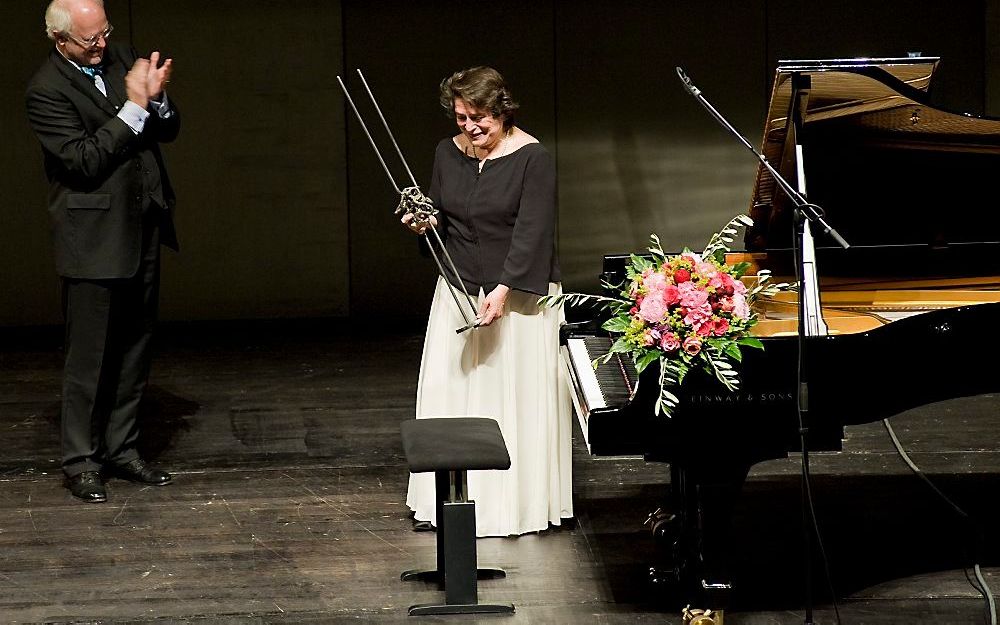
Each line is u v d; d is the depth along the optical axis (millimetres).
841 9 33188
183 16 32125
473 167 15273
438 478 13984
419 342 29922
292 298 33344
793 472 18312
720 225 34188
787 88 13617
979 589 13805
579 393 13312
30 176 31984
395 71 32875
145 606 13641
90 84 16891
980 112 33438
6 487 18078
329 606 13594
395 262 33562
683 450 12141
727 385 11688
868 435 20250
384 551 15273
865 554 14930
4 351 29172
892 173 15820
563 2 33094
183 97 32375
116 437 18297
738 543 15344
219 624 13148
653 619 13102
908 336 12234
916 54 13719
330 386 24953
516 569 14570
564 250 34250
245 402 23578
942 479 17891
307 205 33031
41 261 32344
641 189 34031
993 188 16109
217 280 33062
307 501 17312
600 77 33500
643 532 15781
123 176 16984
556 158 33781
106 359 17875
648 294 11727
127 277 17125
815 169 15719
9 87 31609
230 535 15914
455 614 13320
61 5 16453
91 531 16109
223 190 32781
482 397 15445
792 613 13203
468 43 33000
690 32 33344
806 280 13164
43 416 22562
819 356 12086
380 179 33188
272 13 32281
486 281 15297
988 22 32844
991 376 12453
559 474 15961
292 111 32688
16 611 13523
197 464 19250
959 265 17578
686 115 33688
